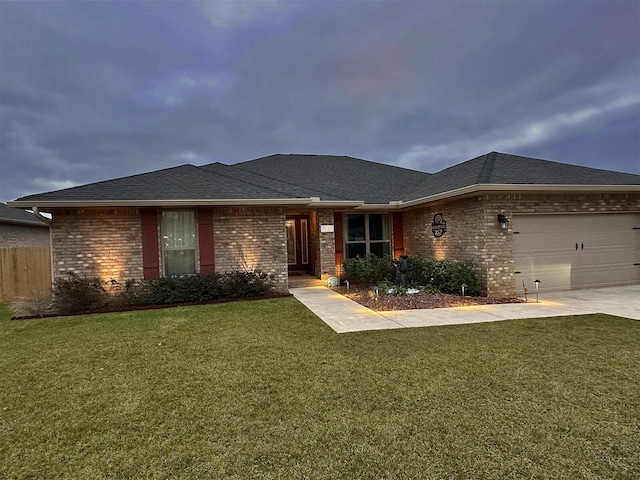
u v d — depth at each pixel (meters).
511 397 3.59
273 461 2.68
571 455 2.65
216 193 10.29
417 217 12.61
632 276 10.66
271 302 9.30
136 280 9.60
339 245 12.91
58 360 5.10
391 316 7.39
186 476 2.54
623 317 6.84
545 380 3.98
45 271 11.97
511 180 9.38
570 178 10.09
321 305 8.78
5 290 11.37
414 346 5.33
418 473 2.49
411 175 16.17
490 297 9.19
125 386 4.12
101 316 8.14
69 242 9.22
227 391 3.91
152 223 9.74
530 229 9.73
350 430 3.06
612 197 10.36
